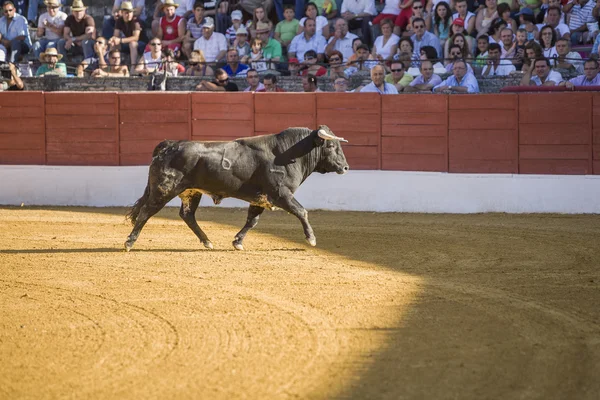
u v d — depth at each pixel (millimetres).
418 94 29984
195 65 36281
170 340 13602
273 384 11539
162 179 20359
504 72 32938
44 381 11820
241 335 13812
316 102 30656
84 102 31906
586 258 20422
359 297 16312
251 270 19016
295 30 37094
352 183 30078
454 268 19250
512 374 11914
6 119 32312
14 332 14195
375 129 30328
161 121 31609
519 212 29078
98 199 31625
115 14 39844
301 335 13758
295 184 21188
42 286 17594
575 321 14586
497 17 33781
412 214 28969
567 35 32500
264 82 32844
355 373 11953
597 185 28484
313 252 21344
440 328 14133
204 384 11578
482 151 29688
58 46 39875
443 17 34688
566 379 11719
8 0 42812
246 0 37875
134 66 37656
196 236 23984
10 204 31906
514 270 19016
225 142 20875
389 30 34906
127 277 18328
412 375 11875
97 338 13797
